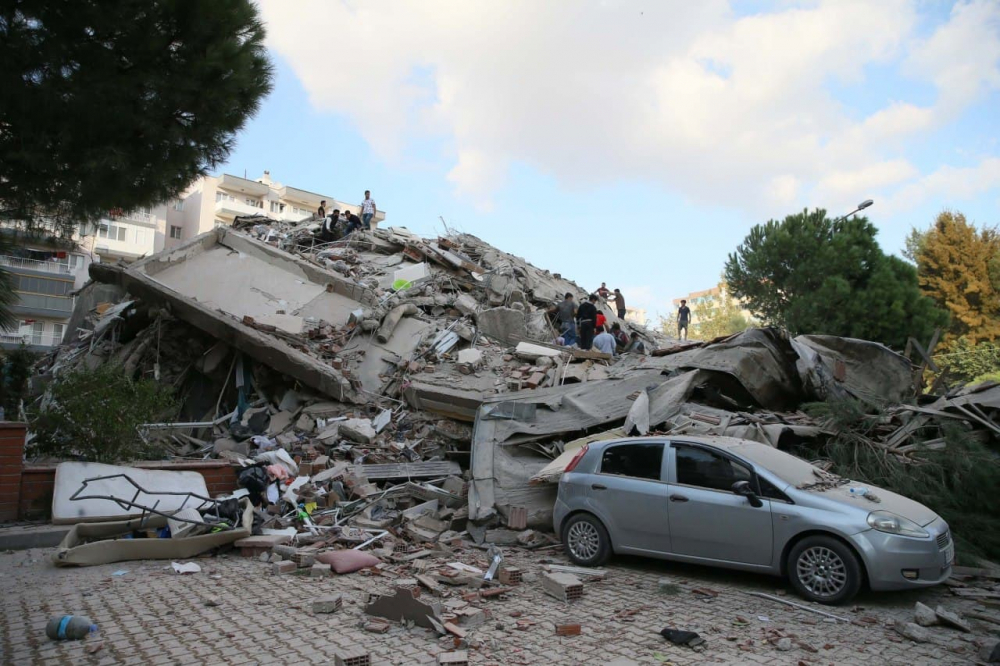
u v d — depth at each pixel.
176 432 12.88
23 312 35.34
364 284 18.80
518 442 9.95
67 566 6.88
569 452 9.14
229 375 14.59
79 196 6.04
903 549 6.00
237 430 13.04
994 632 5.55
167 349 15.48
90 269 15.45
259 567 7.17
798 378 11.08
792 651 5.04
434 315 17.69
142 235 48.44
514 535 8.71
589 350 15.88
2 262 6.55
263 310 16.36
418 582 6.52
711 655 4.91
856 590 6.07
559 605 6.07
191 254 17.44
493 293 19.50
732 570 7.42
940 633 5.51
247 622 5.34
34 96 5.52
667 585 6.70
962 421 9.31
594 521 7.51
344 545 8.09
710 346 11.50
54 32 5.74
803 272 26.14
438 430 12.70
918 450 8.73
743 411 10.53
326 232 23.69
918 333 24.52
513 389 13.34
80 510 7.77
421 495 10.00
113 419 9.42
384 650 4.78
